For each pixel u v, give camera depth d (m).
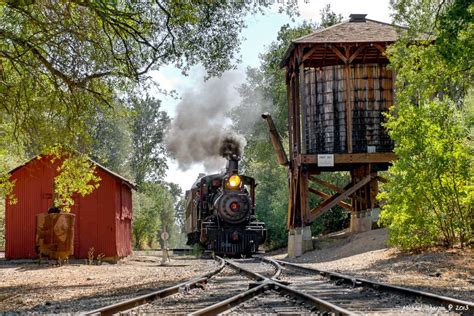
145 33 19.28
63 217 27.22
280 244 49.47
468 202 21.23
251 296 11.69
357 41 30.75
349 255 27.00
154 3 18.95
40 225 27.31
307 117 33.12
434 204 22.33
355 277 15.70
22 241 33.53
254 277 17.39
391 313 9.07
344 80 32.09
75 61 18.89
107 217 33.66
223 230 37.53
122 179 34.22
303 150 32.66
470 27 19.89
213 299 11.82
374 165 32.28
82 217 33.53
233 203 37.91
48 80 19.83
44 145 20.70
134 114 21.05
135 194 68.44
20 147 22.89
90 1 17.34
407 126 22.56
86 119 20.48
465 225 22.02
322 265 24.25
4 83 19.14
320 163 31.38
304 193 32.72
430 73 22.44
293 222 33.59
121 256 35.38
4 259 34.56
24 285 18.34
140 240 69.81
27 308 11.74
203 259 36.47
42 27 17.45
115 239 33.50
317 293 12.54
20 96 19.67
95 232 33.53
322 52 32.69
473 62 21.36
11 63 19.16
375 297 11.70
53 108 19.62
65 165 22.30
